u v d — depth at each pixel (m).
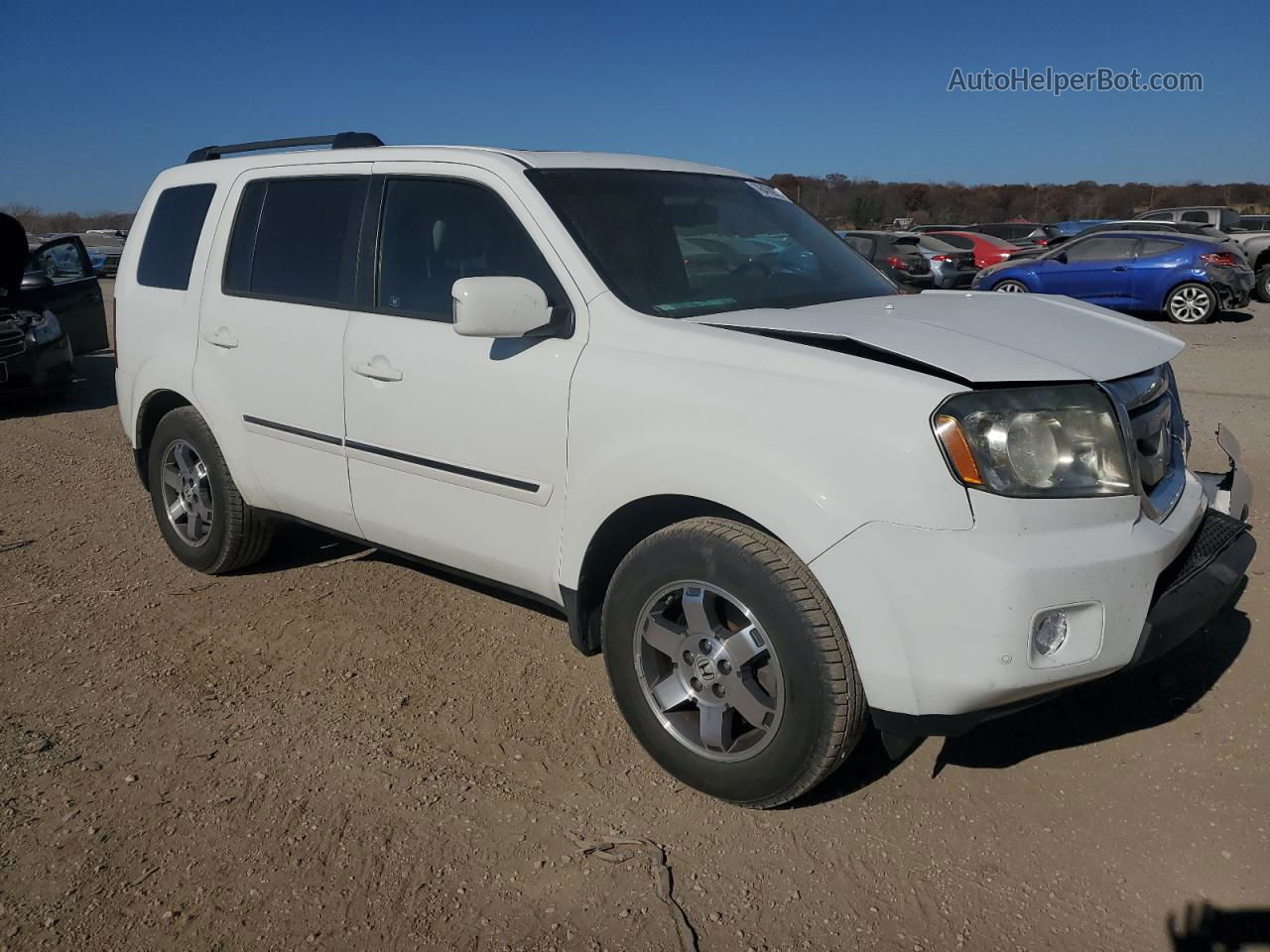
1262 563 4.66
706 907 2.61
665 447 2.88
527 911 2.60
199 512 4.80
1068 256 16.09
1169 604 2.75
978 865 2.76
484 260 3.53
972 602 2.47
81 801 3.07
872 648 2.58
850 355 2.76
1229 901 2.59
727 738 2.95
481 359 3.40
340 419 3.90
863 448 2.56
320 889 2.69
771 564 2.71
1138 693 3.61
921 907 2.60
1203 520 3.19
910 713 2.60
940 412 2.52
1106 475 2.64
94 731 3.49
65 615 4.47
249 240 4.39
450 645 4.14
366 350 3.77
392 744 3.39
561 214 3.39
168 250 4.80
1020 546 2.50
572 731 3.47
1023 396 2.58
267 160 4.44
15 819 2.98
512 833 2.91
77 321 10.98
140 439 5.02
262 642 4.18
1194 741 3.30
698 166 4.18
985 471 2.50
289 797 3.09
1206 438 7.16
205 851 2.84
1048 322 3.21
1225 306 14.96
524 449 3.29
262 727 3.51
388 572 4.93
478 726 3.50
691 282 3.45
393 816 2.99
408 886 2.70
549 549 3.31
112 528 5.75
